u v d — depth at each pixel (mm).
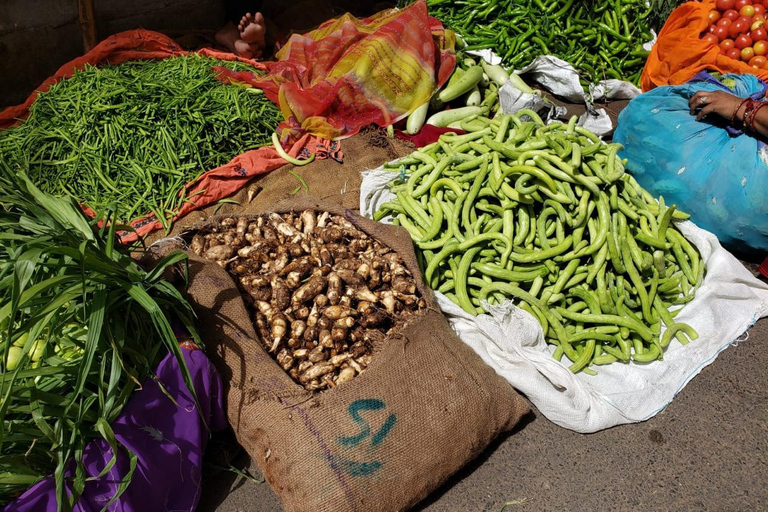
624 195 3014
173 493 1984
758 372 2807
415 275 2531
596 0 4801
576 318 2758
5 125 3887
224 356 2221
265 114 3928
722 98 3061
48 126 3465
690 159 3168
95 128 3416
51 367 1710
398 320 2459
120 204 3320
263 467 2090
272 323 2451
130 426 1829
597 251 2816
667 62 4355
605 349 2773
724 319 2865
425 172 3223
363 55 3900
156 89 3686
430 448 2088
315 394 2088
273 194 3535
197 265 2414
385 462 2010
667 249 2998
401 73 4000
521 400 2354
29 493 1646
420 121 4016
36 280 1889
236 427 2178
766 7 4055
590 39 4809
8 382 1688
